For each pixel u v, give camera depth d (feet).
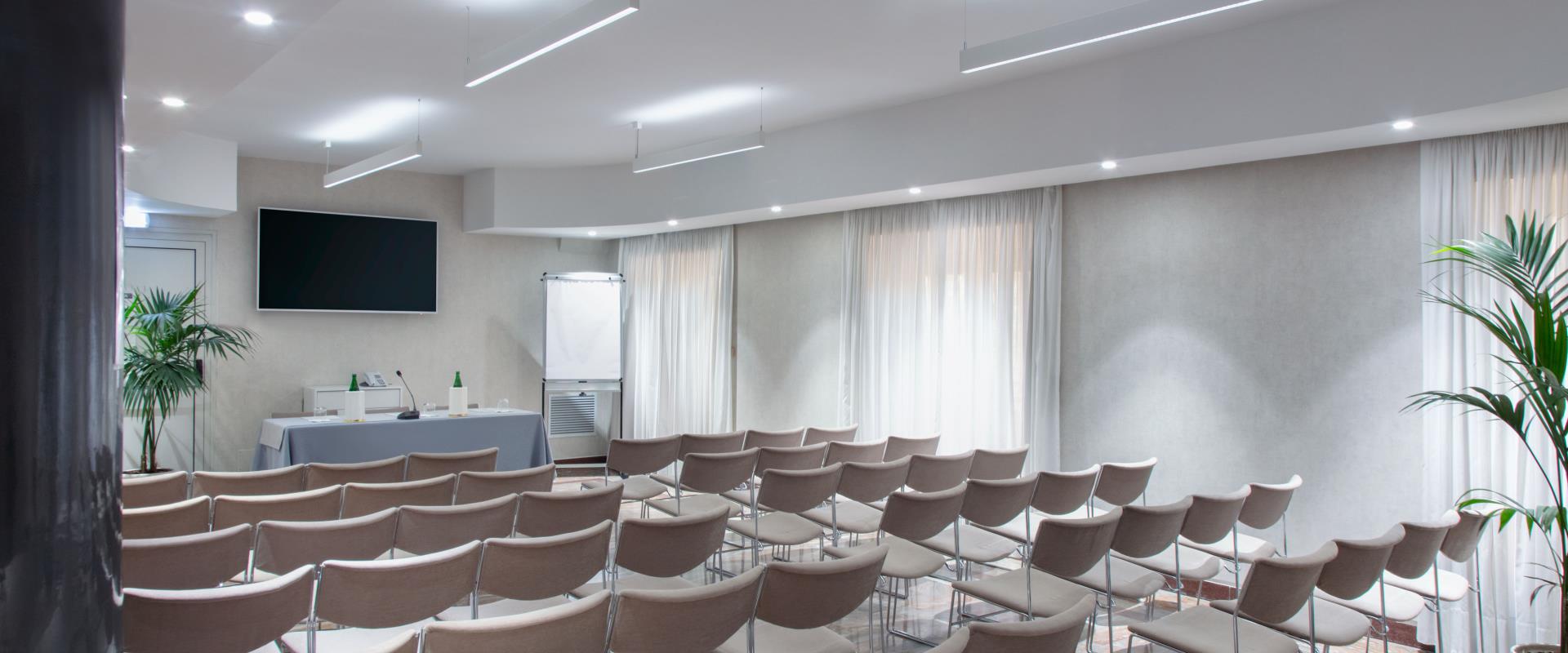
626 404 33.58
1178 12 12.56
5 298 3.43
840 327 26.84
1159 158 18.06
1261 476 18.17
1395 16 14.64
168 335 24.90
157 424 26.73
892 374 25.13
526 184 30.27
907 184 22.06
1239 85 16.52
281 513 12.85
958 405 23.49
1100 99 18.49
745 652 9.94
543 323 32.27
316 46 17.39
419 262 30.78
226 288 27.94
